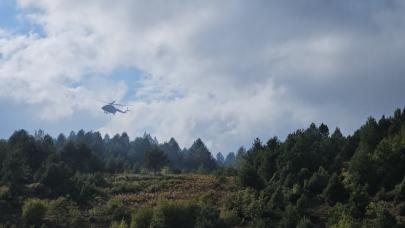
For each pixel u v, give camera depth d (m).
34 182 81.44
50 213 69.88
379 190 67.31
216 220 60.84
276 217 64.31
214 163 176.50
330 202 66.94
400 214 61.00
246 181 76.75
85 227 67.38
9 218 67.88
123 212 70.31
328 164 77.19
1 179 79.38
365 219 57.84
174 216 63.66
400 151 69.94
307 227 55.97
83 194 76.50
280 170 76.88
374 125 79.50
